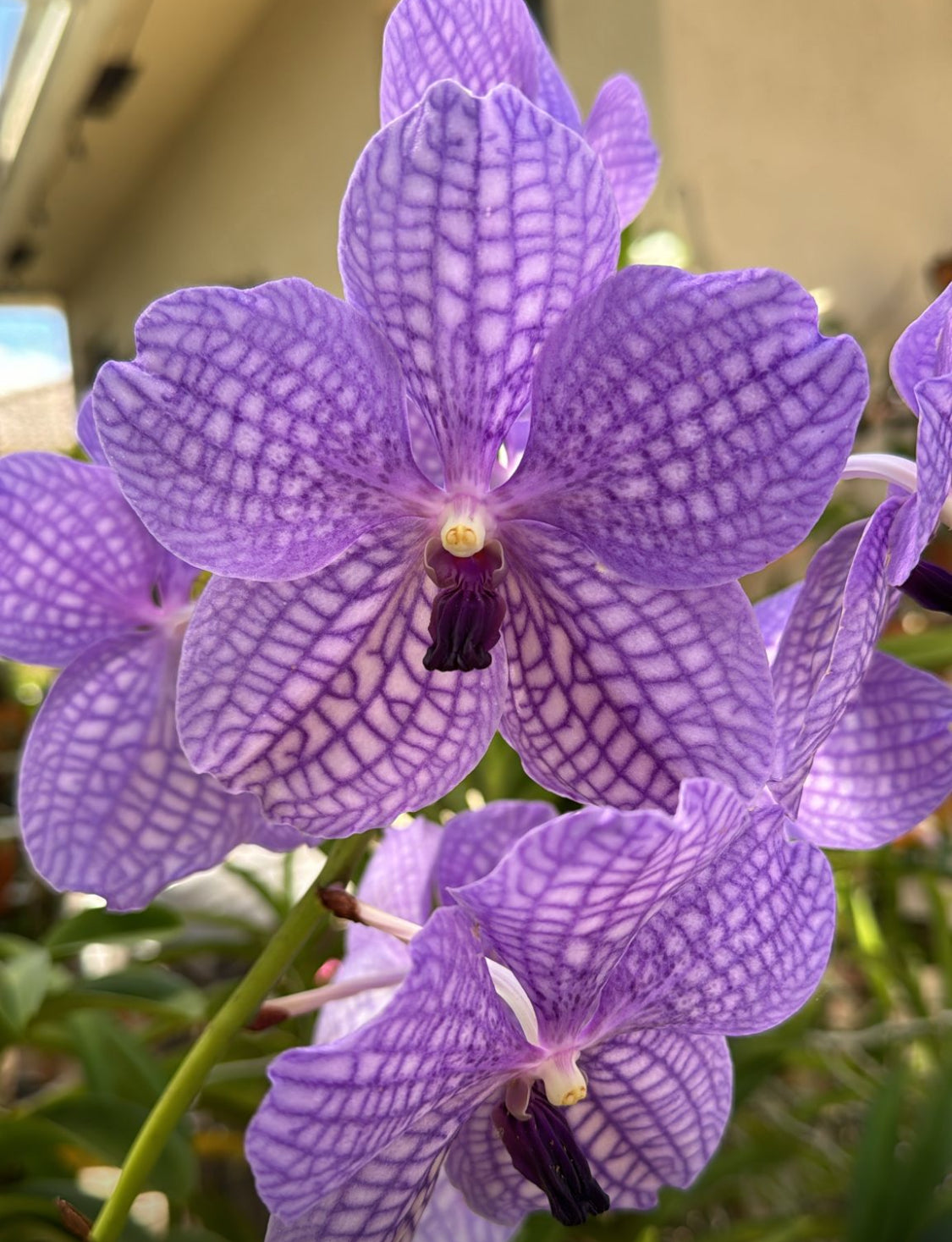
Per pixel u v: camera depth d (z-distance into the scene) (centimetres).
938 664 26
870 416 54
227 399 13
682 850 12
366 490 14
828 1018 41
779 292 12
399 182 12
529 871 11
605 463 13
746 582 45
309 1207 12
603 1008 14
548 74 16
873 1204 24
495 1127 15
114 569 18
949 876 36
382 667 14
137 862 18
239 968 39
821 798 17
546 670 15
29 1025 24
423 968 11
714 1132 16
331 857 15
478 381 13
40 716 18
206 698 13
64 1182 23
